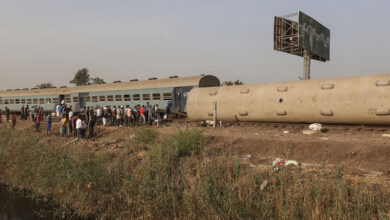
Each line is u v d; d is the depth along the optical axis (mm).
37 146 11883
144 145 11070
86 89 27266
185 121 19703
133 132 13969
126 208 7070
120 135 15375
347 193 5387
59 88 29891
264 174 6711
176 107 21625
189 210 6184
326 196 5488
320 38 25531
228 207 5887
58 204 8414
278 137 10938
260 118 15336
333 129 12969
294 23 24953
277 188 6125
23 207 8500
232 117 16312
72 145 12273
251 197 5926
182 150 9062
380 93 11703
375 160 7766
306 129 13461
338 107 12711
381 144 8352
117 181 7844
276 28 23453
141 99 23469
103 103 25922
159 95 22484
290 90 14328
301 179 6141
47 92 30156
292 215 5219
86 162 9070
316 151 8930
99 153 10031
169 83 22031
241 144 10523
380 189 5504
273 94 14773
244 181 6492
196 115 18016
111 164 8758
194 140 9430
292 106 14047
